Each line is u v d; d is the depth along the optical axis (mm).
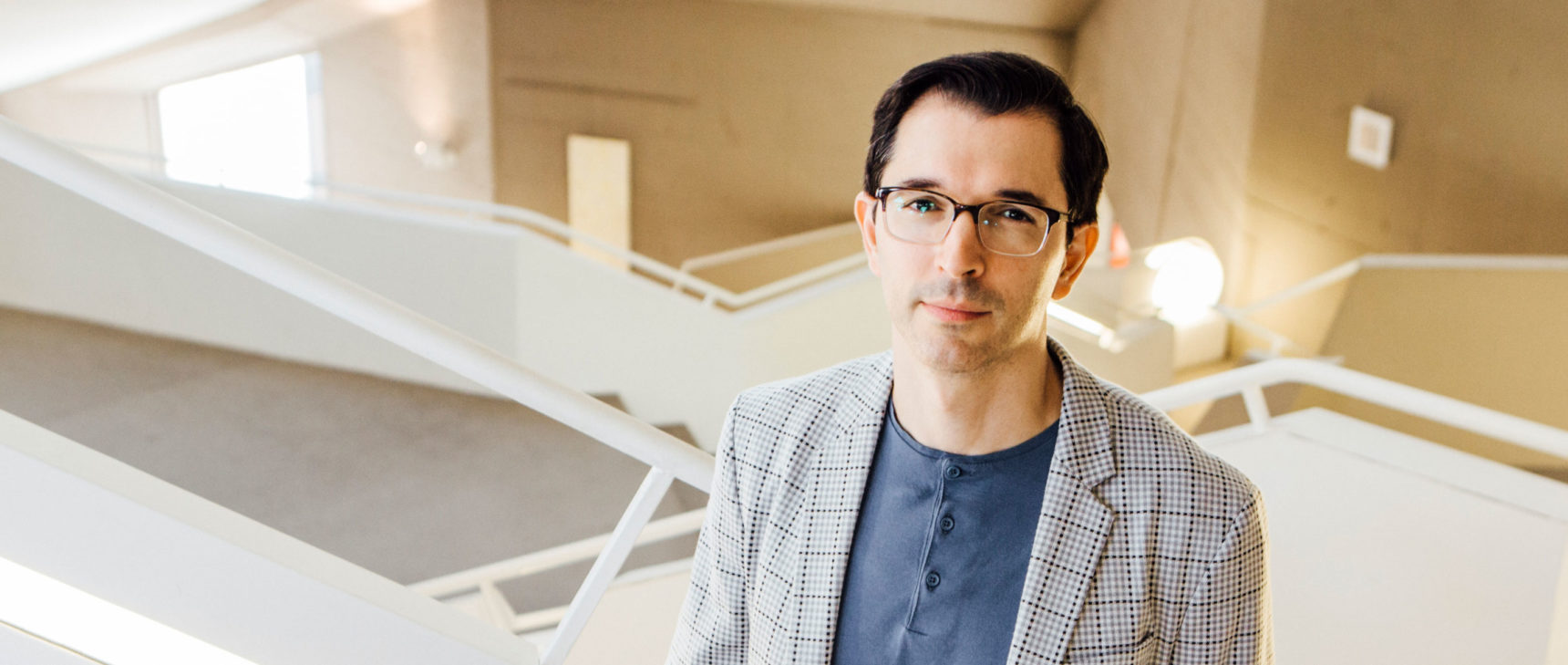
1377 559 1825
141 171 5152
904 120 753
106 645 1179
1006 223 729
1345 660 1888
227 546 1159
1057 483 791
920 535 816
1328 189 5148
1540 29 3975
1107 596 786
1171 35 6086
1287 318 5449
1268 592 819
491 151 7672
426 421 4695
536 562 2703
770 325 4688
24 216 5070
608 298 4957
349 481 4180
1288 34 5238
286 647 1188
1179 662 803
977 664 796
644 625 2342
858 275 4680
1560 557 1643
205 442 4309
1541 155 4031
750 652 931
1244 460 1942
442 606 1283
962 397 791
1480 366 4008
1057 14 6910
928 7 6688
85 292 5137
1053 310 4312
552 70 7383
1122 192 6855
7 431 1167
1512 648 1720
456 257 5062
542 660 1286
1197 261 5523
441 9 7430
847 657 841
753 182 7316
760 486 906
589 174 7504
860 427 867
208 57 7195
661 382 4988
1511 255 4219
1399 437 1860
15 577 1160
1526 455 3668
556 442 4625
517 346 5145
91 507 1141
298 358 5082
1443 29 4422
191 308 5086
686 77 7184
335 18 7340
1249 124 5551
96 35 5973
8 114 6715
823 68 6984
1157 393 1987
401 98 7742
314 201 5082
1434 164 4551
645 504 1246
